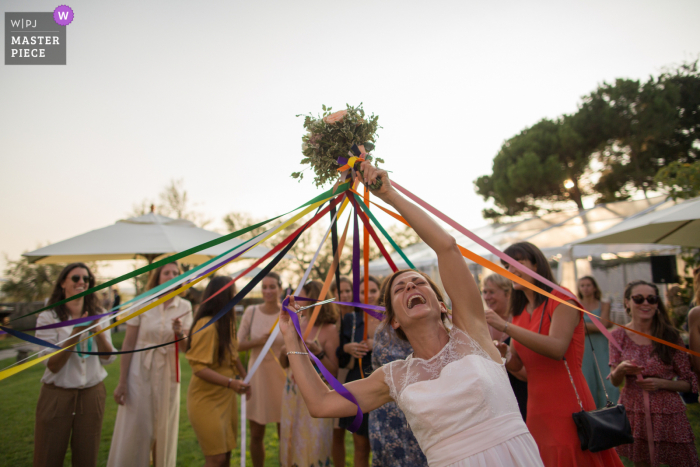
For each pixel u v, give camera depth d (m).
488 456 1.23
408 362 1.47
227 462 2.95
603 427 1.74
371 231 2.01
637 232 5.29
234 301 1.74
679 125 15.40
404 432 2.28
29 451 4.07
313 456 2.78
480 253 9.44
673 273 6.11
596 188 17.14
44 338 2.80
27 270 15.38
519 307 2.44
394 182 1.71
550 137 17.64
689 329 2.82
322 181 1.87
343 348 3.05
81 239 4.36
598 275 10.37
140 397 3.05
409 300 1.51
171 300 3.36
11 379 7.75
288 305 1.59
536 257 2.24
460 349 1.42
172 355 3.24
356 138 1.79
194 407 2.90
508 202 18.62
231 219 22.30
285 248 1.84
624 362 2.77
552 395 1.95
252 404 3.47
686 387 2.70
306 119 1.88
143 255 5.27
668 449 2.69
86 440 2.89
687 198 5.38
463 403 1.29
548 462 1.87
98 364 3.04
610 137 16.50
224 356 2.98
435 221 1.56
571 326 1.96
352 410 1.43
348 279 3.52
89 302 3.04
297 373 1.48
